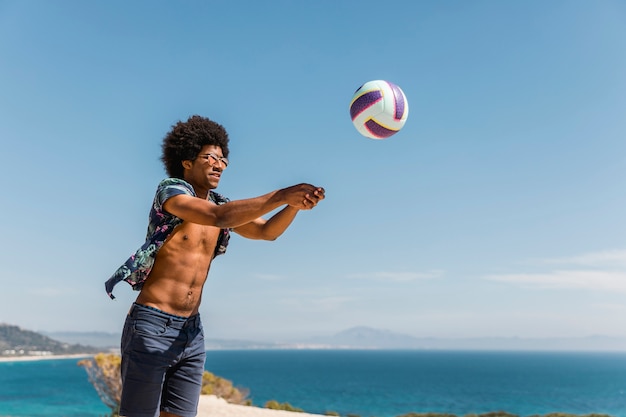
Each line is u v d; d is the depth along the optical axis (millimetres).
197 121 3734
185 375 3621
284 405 22234
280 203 3035
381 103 3660
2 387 76812
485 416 32156
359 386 91438
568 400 69125
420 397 71562
